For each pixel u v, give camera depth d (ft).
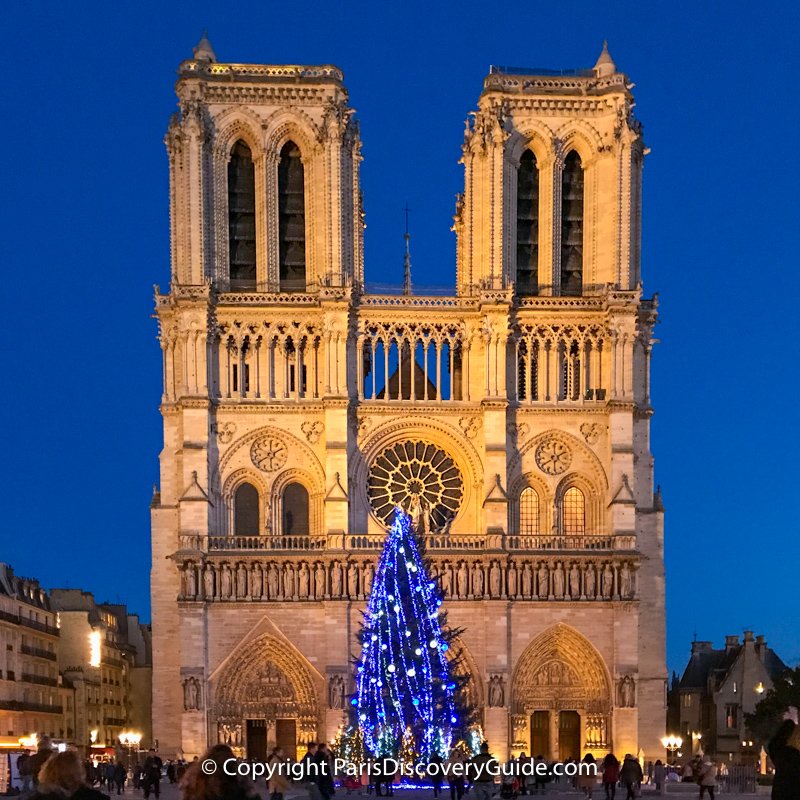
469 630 398.83
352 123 419.33
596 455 412.98
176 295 404.16
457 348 418.51
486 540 400.88
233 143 419.33
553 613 400.26
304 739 393.70
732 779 329.93
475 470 411.13
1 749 386.73
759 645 513.04
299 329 410.11
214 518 403.75
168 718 400.88
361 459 410.31
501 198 413.18
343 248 410.11
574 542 405.59
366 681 359.87
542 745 400.88
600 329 415.44
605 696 400.47
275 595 397.39
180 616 394.11
